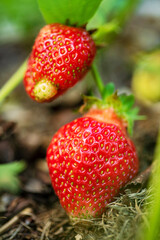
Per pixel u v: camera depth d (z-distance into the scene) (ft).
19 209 0.66
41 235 0.61
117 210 0.55
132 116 0.62
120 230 0.53
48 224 0.62
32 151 0.83
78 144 0.56
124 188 0.57
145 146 0.81
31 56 0.60
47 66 0.57
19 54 1.31
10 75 1.19
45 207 0.67
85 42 0.58
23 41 1.30
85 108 0.62
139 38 1.35
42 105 1.05
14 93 1.11
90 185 0.55
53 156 0.58
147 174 0.57
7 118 0.97
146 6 1.55
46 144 0.86
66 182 0.56
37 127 0.94
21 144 0.84
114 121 0.60
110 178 0.56
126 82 1.15
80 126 0.57
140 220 0.53
